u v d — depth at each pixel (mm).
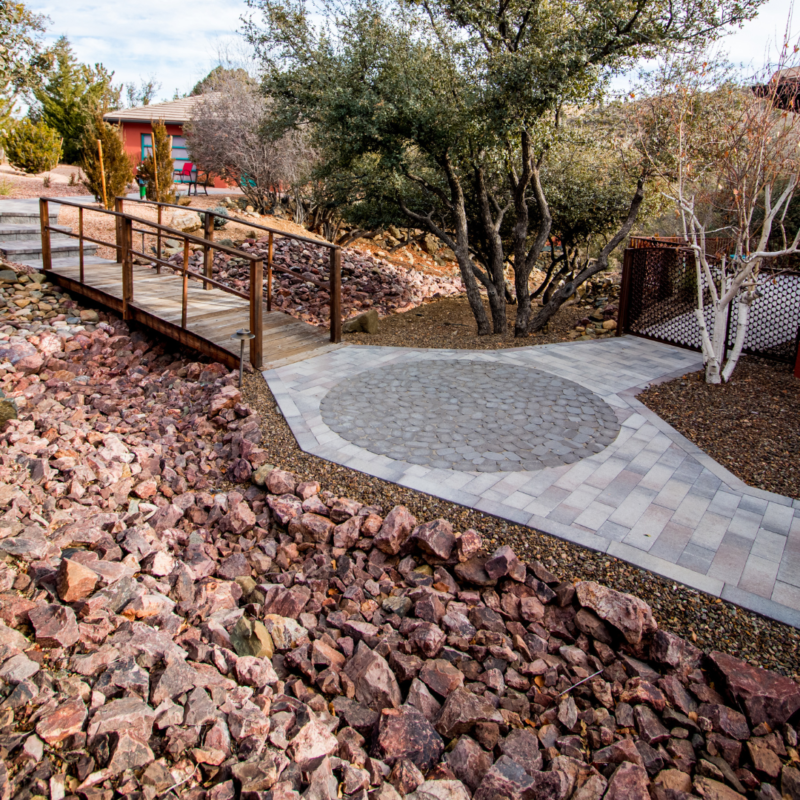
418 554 3914
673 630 3234
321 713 2885
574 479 4523
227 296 9406
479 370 6930
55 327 8266
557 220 11633
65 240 11352
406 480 4469
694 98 7617
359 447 4992
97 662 2818
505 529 3928
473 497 4242
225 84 17594
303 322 8625
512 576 3572
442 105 7965
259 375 6574
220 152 16984
